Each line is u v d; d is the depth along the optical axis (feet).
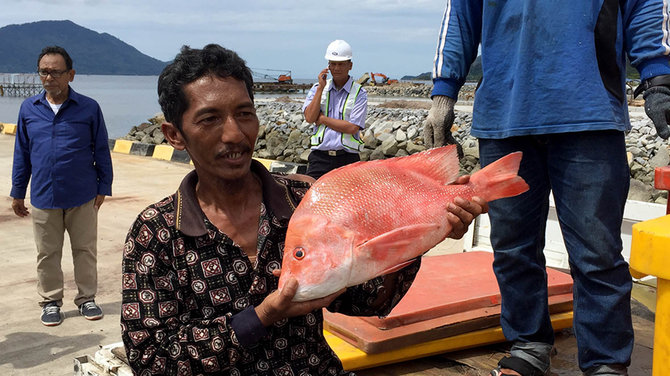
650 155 30.60
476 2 8.40
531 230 8.16
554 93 7.41
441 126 8.48
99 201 15.37
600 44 7.31
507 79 7.86
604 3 7.29
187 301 5.16
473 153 33.86
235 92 5.00
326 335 8.80
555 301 9.75
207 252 5.16
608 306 7.52
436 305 8.83
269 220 5.31
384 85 180.04
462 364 8.86
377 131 39.24
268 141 41.86
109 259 19.39
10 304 15.83
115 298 16.38
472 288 9.58
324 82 18.69
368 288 5.58
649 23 7.36
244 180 5.39
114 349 8.32
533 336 8.31
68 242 21.13
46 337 13.92
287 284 4.52
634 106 51.62
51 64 14.44
